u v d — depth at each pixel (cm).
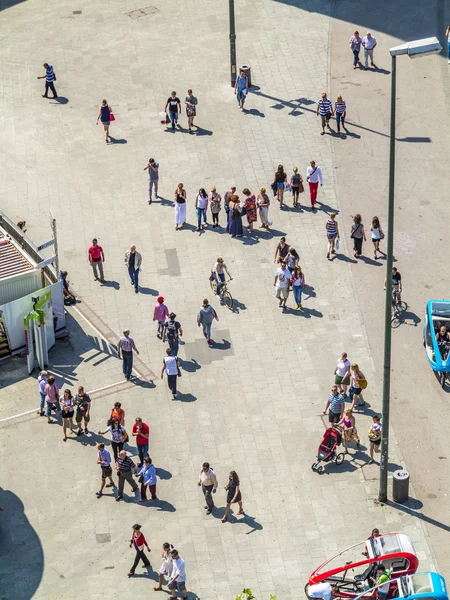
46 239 4269
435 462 3356
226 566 3047
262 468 3344
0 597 2966
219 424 3497
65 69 5272
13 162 4694
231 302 3950
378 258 4166
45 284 3878
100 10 5731
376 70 5228
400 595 2802
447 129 4847
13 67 5300
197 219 4378
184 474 3331
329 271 4112
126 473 3203
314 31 5519
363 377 3488
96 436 3459
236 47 5406
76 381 3666
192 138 4809
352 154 4712
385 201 4456
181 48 5409
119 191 4525
